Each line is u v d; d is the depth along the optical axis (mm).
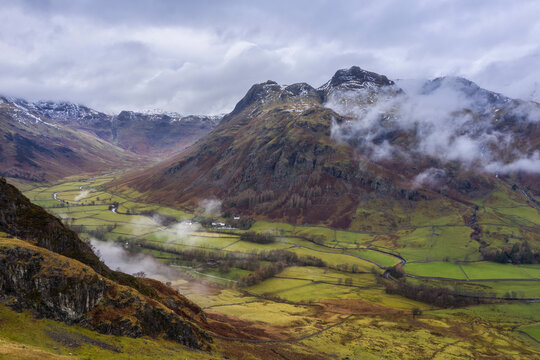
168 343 87250
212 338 108312
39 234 97500
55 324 71938
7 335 60812
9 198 99000
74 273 80125
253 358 103938
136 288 110562
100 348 69750
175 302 124188
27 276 73875
